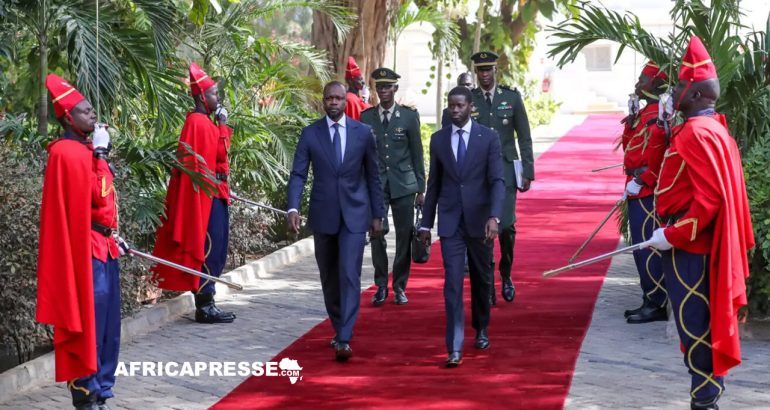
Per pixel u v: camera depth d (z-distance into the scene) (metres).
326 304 7.38
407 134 8.73
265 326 8.10
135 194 8.05
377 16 14.05
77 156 5.61
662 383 6.41
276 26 29.58
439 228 7.00
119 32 8.85
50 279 5.57
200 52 11.21
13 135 8.02
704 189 5.43
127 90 8.98
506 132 8.74
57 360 5.68
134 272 8.03
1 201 6.86
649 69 7.71
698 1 7.84
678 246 5.56
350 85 10.52
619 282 9.60
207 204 8.08
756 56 7.95
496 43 23.41
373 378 6.62
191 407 6.09
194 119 8.03
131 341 7.64
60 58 9.82
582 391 6.27
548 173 18.44
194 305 8.77
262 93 12.03
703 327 5.61
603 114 35.09
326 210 7.16
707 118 5.59
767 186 7.23
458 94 6.95
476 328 7.32
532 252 11.24
